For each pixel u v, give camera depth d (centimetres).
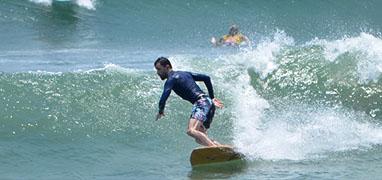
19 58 5975
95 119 3816
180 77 3353
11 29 7794
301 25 9319
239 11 9600
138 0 9306
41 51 6538
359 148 3512
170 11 9188
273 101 4244
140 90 4191
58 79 4212
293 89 4403
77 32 7850
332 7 10244
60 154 3331
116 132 3700
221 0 9788
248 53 4781
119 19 8675
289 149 3478
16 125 3638
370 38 4653
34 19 8269
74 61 5794
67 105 3916
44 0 8900
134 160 3297
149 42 7500
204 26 8738
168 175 3038
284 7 9975
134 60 5941
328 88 4397
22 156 3259
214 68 4691
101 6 9031
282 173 3062
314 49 4747
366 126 3894
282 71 4547
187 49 7019
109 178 2966
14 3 8700
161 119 3903
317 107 4172
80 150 3409
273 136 3678
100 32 7931
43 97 3969
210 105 3347
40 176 2969
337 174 3044
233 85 4416
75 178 2956
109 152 3412
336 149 3491
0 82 4066
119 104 4016
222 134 3731
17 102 3866
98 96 4066
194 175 3038
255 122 3897
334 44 4731
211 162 3206
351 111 4141
